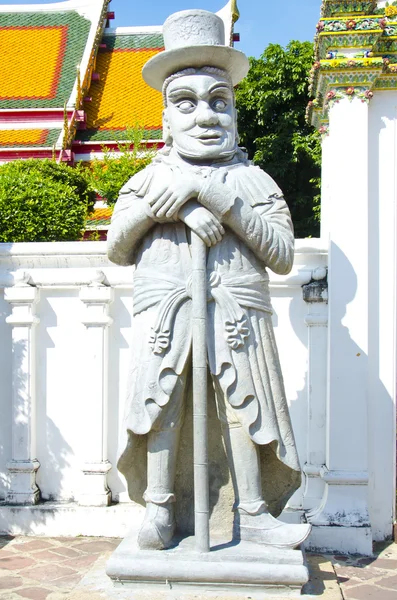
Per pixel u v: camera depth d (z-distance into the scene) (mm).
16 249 6156
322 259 5949
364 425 5570
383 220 5887
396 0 5941
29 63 19281
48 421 6148
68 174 12000
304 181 19625
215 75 4207
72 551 5457
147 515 4066
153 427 4039
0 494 6109
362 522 5441
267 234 4027
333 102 5770
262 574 3785
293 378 5918
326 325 5820
